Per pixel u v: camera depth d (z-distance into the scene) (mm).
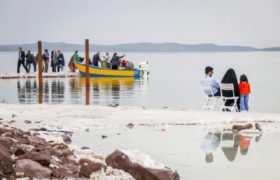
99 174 8344
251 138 12859
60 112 17484
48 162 8180
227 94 18578
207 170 9477
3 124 13906
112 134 13445
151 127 14586
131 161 8641
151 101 29938
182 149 11422
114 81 46281
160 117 16359
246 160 10297
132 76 51719
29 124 14812
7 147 8969
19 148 8531
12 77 48406
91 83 42844
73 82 43281
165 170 8336
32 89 35688
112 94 33469
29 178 7508
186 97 33844
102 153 10836
